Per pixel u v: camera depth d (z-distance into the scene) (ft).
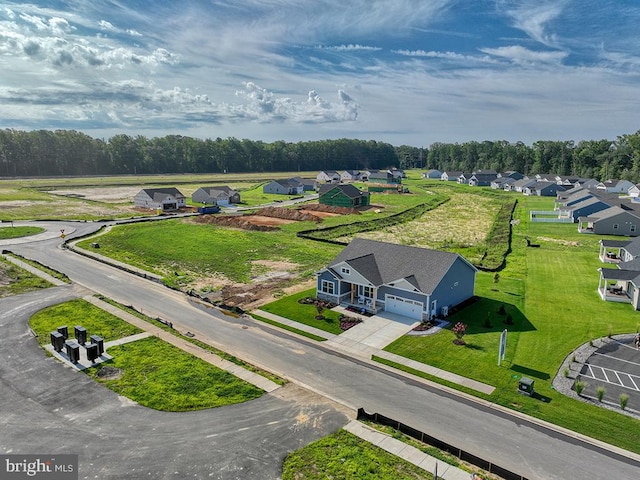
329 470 62.13
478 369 92.89
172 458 64.23
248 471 61.87
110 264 172.24
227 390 82.48
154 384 83.92
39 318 115.55
